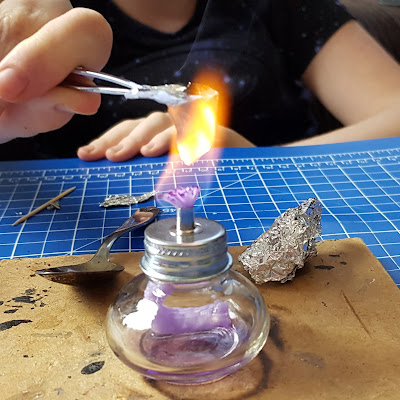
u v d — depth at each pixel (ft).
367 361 0.63
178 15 2.15
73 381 0.61
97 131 2.20
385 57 2.23
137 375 0.61
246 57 2.23
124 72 2.18
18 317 0.74
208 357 0.57
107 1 2.11
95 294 0.80
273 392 0.58
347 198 1.22
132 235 1.05
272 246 0.82
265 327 0.62
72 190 1.32
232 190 1.29
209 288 0.59
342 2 2.29
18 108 1.19
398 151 1.51
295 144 1.81
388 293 0.78
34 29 1.11
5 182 1.39
